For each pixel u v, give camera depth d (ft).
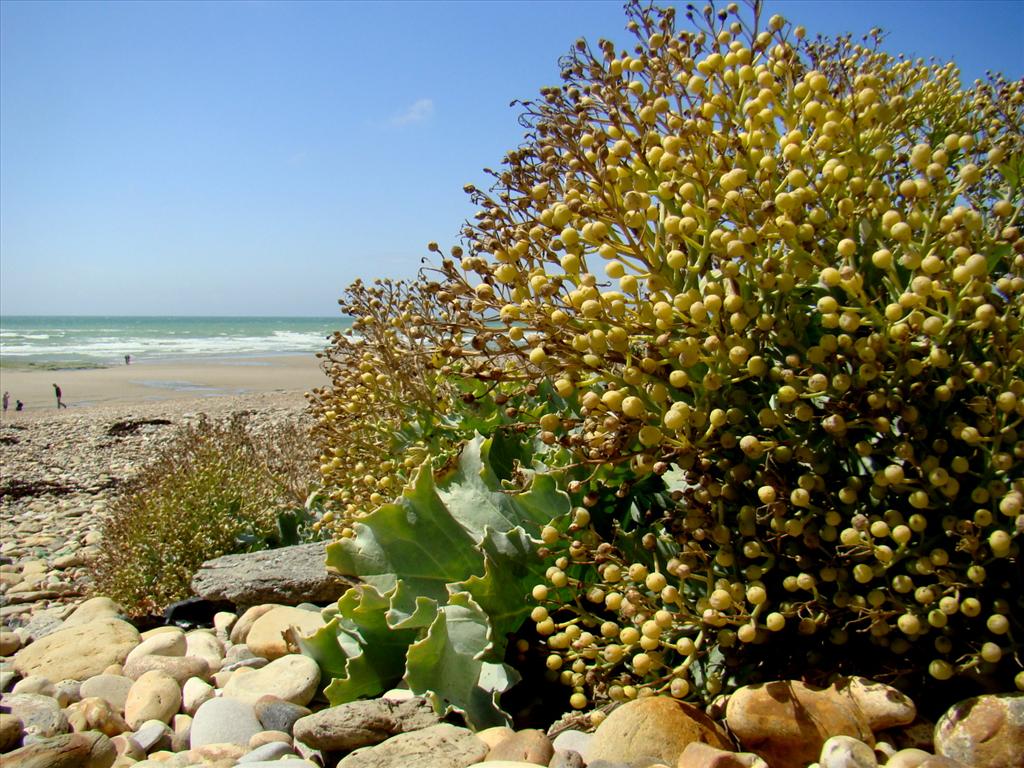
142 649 11.84
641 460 5.88
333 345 11.66
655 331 6.09
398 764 6.14
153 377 126.72
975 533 5.28
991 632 5.63
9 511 31.35
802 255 5.69
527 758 5.91
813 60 7.53
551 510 7.67
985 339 5.73
